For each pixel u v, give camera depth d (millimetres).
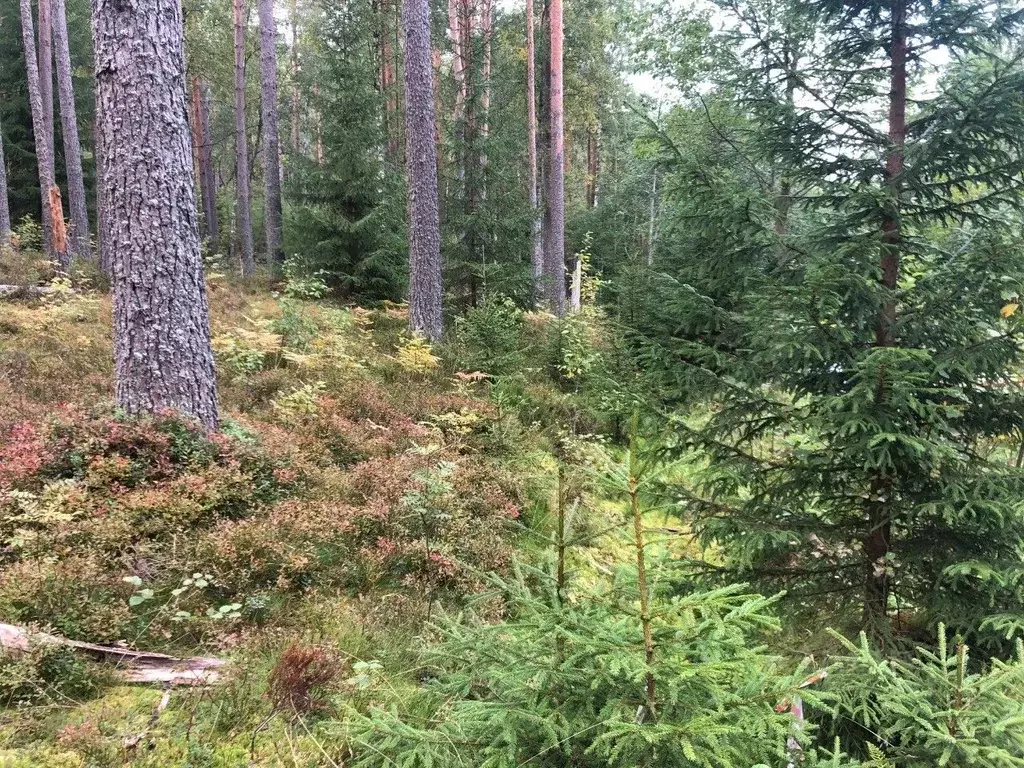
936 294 3500
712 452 4059
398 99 22891
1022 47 3305
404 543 4746
